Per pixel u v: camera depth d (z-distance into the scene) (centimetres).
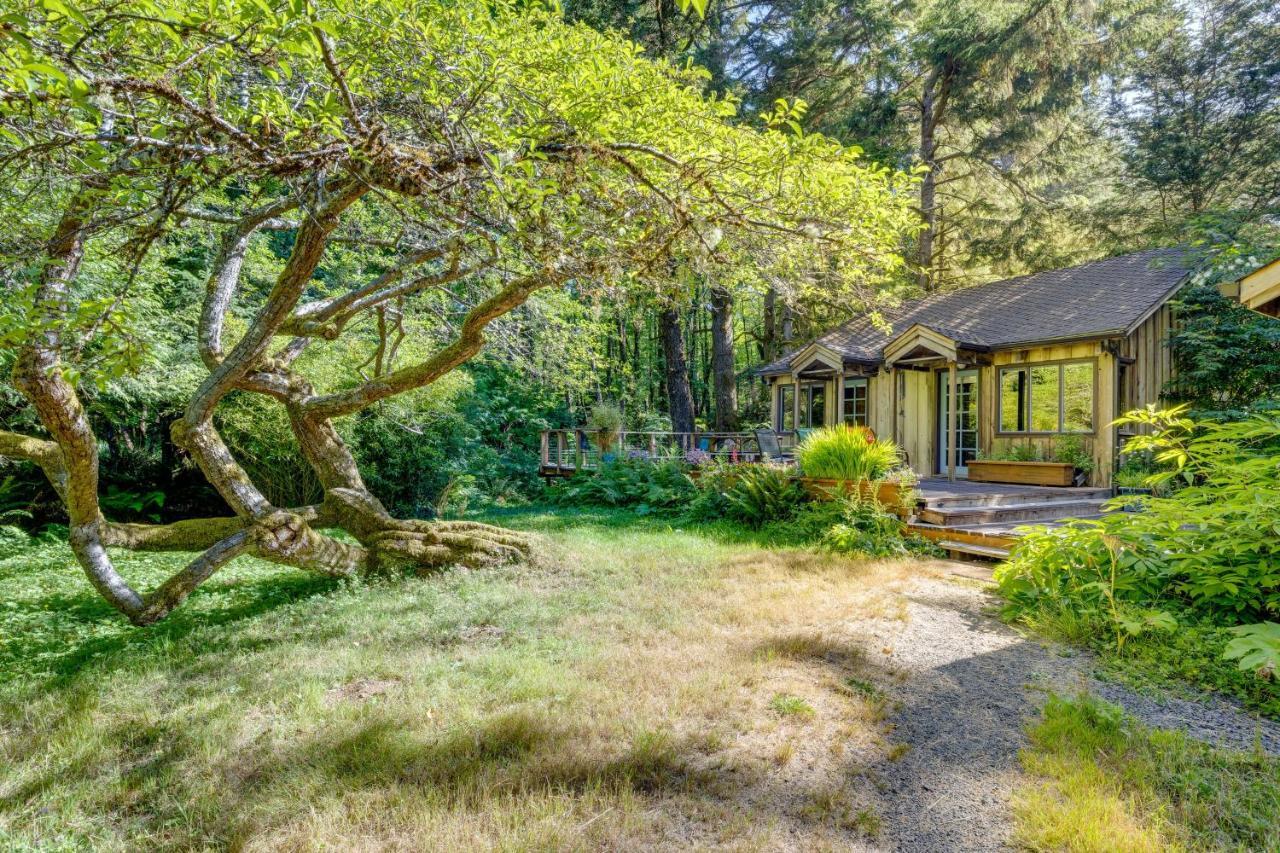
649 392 2467
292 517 647
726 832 263
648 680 398
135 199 323
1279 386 1039
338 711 362
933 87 1816
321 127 277
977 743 333
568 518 1195
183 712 371
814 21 1686
